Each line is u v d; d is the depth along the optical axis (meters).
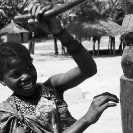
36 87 2.00
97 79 12.58
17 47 1.87
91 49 30.06
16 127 1.82
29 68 1.89
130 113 1.91
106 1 28.02
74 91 9.90
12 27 26.23
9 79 1.86
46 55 25.02
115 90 10.43
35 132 1.83
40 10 1.76
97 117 1.66
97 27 22.17
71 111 7.93
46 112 1.86
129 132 1.93
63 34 1.96
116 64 17.92
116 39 34.12
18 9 31.25
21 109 1.88
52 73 15.16
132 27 1.88
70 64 18.73
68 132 1.66
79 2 1.74
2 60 1.85
